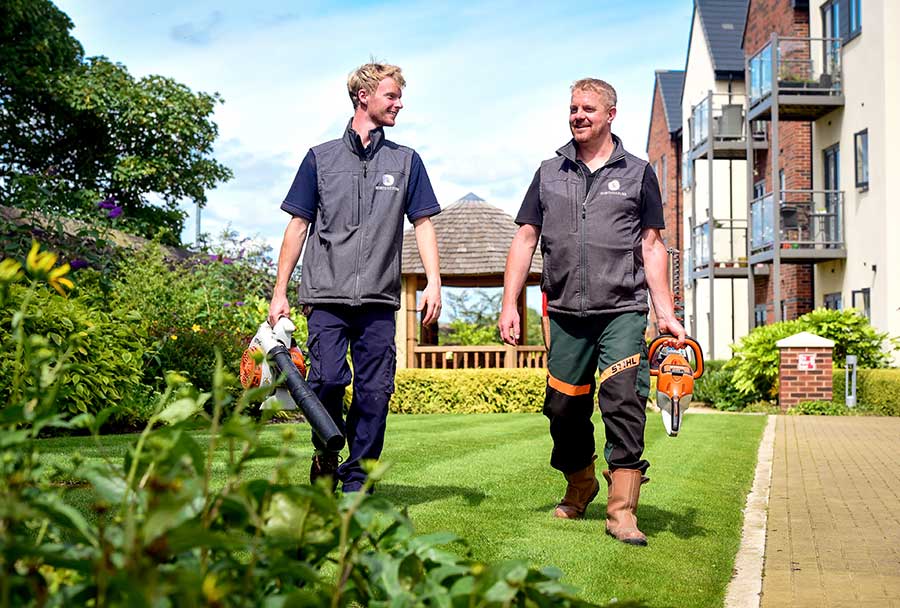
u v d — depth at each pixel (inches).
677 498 223.1
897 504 240.1
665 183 1343.5
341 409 194.1
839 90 804.6
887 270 723.4
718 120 1021.8
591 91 177.9
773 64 805.2
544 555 149.7
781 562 170.2
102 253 438.9
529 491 217.2
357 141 192.1
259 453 59.5
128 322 354.0
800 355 633.0
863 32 758.5
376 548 68.4
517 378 620.4
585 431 185.8
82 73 1064.8
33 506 54.8
